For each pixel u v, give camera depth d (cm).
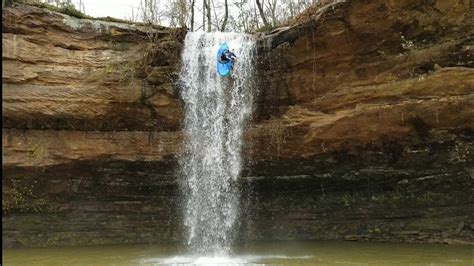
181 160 1295
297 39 1182
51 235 1262
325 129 1159
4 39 1153
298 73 1213
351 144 1172
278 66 1238
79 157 1221
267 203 1357
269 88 1257
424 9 1027
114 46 1275
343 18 1100
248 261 954
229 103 1288
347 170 1243
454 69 1019
